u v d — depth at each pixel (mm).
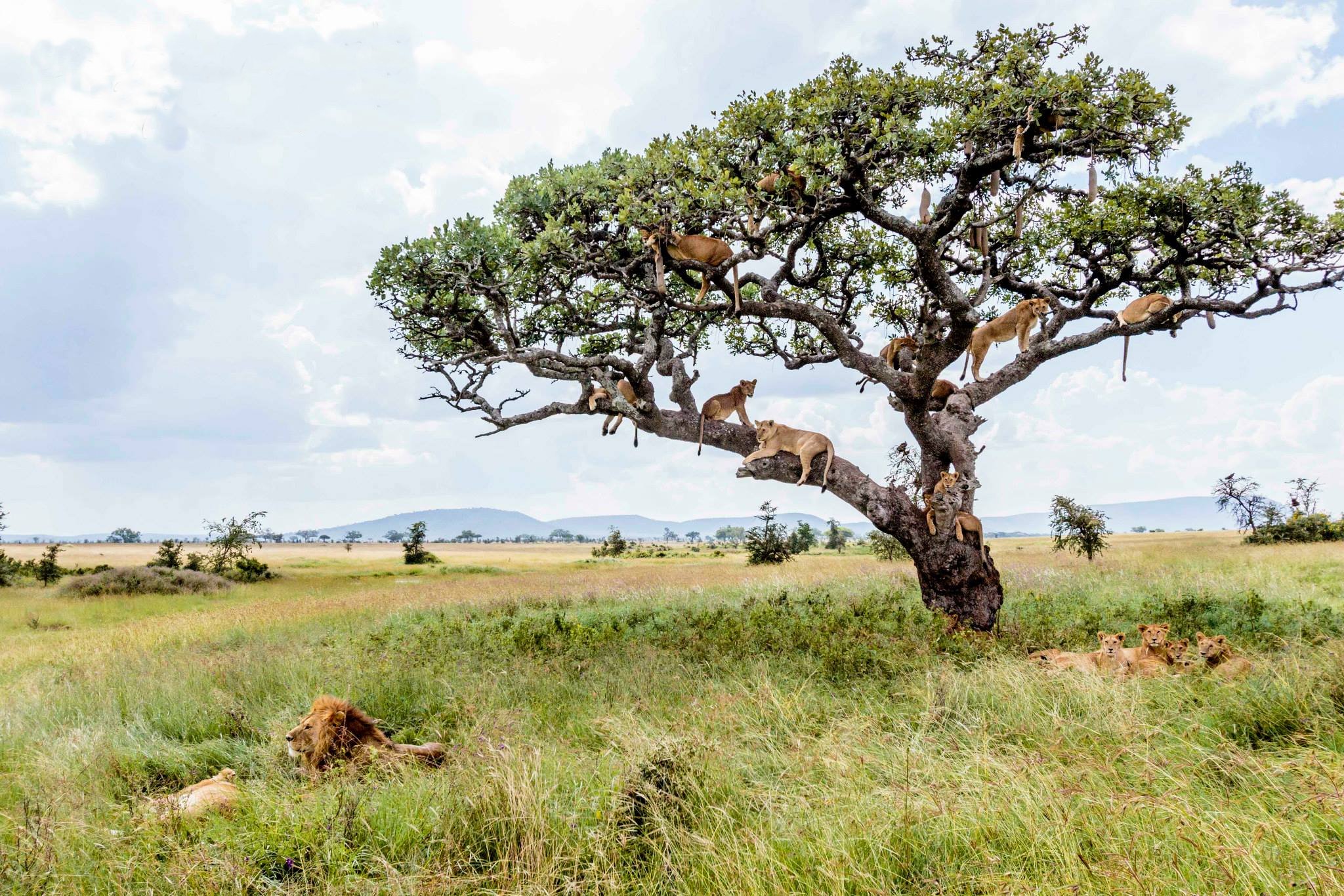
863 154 9633
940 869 3699
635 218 10094
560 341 13703
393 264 11266
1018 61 8812
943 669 7465
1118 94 8789
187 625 17734
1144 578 17016
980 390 12523
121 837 4289
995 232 12820
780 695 6883
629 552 69188
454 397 12508
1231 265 12078
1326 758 4492
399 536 153125
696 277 11734
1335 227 10953
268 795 4965
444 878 3773
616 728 5965
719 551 68000
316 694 8398
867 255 13133
